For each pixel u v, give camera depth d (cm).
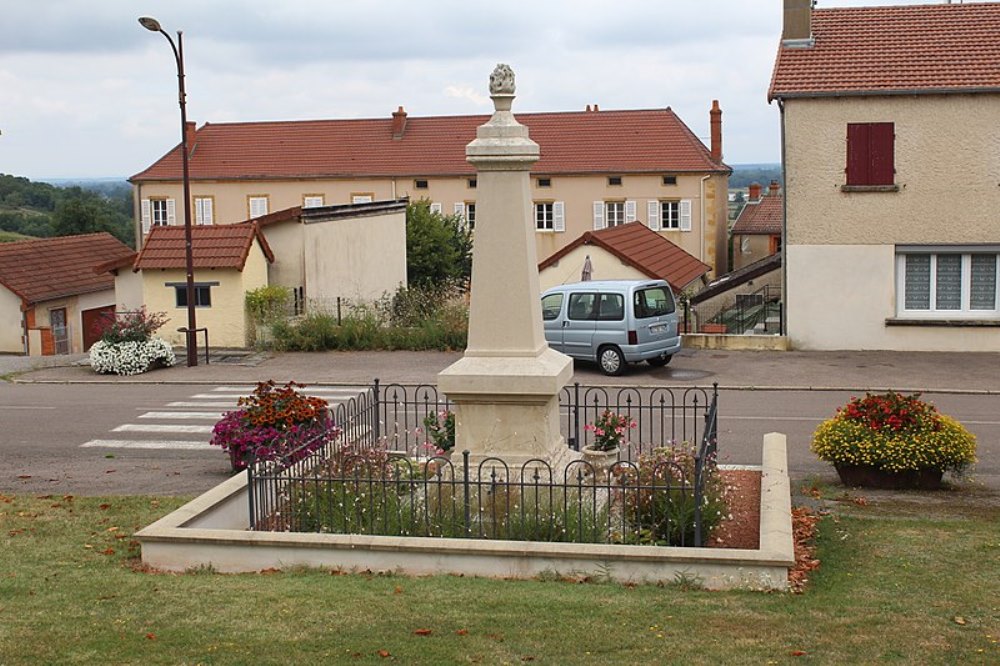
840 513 1146
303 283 3127
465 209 5656
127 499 1259
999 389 2072
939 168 2553
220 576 909
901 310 2619
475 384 1125
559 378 1133
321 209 3222
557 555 884
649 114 5744
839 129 2586
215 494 1073
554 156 5603
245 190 5806
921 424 1273
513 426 1134
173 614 786
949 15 2800
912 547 988
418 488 1091
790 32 2761
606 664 681
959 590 848
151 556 944
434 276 4822
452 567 905
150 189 5888
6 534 1079
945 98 2530
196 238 2908
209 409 1991
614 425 1248
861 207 2592
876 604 810
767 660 687
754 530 1039
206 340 2622
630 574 877
